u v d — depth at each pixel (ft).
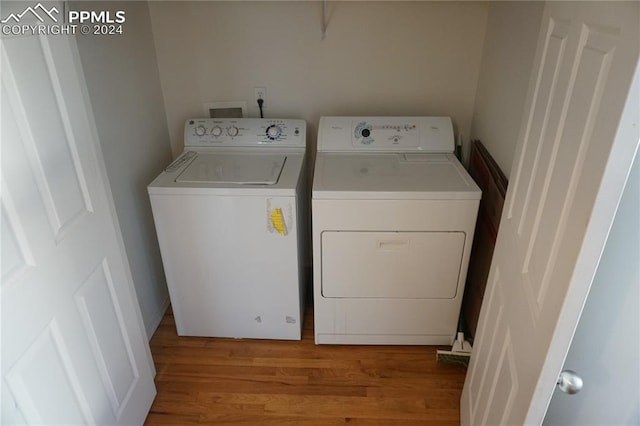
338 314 6.42
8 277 3.10
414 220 5.62
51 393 3.61
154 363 6.44
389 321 6.47
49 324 3.56
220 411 5.73
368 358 6.53
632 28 1.98
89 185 4.13
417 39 6.69
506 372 3.61
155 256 7.01
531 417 2.92
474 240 6.57
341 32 6.69
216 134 6.85
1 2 2.94
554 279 2.65
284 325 6.68
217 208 5.71
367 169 6.12
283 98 7.22
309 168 7.68
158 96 7.02
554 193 2.86
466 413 5.18
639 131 1.98
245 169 6.19
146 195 6.63
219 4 6.56
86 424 4.17
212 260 6.13
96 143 4.40
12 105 3.10
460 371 6.29
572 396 3.88
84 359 4.10
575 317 2.48
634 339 3.13
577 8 2.79
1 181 3.00
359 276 6.07
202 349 6.70
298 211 5.99
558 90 3.02
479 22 6.51
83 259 4.05
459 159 7.36
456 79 6.93
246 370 6.33
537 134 3.41
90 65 5.08
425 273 6.02
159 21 6.67
